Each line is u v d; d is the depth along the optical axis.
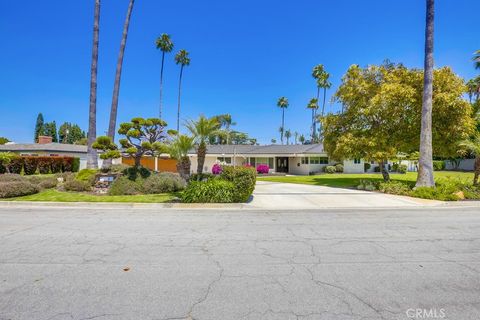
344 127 19.61
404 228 7.26
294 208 10.53
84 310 3.14
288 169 38.12
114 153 13.55
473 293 3.58
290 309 3.17
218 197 10.98
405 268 4.43
